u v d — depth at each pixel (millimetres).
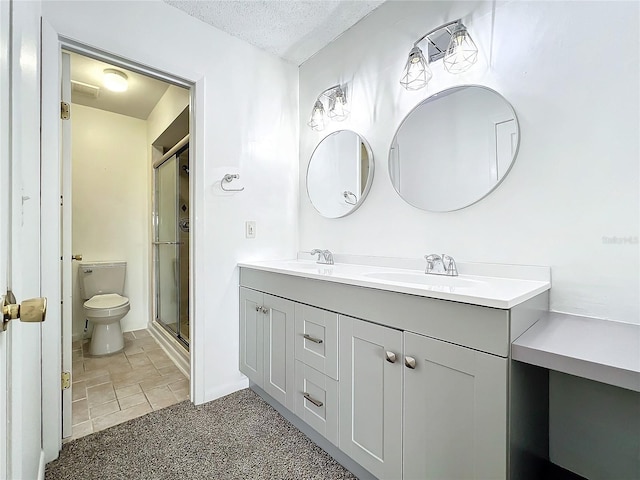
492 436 879
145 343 2939
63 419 1523
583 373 746
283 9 1820
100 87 2656
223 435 1582
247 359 1959
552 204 1215
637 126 1039
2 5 524
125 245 3270
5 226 549
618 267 1074
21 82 739
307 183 2307
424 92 1622
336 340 1348
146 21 1691
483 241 1408
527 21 1279
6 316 487
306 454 1449
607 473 1091
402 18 1717
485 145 1396
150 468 1349
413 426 1062
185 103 2416
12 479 592
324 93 2074
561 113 1193
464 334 937
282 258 2277
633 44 1047
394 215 1755
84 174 3051
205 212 1909
